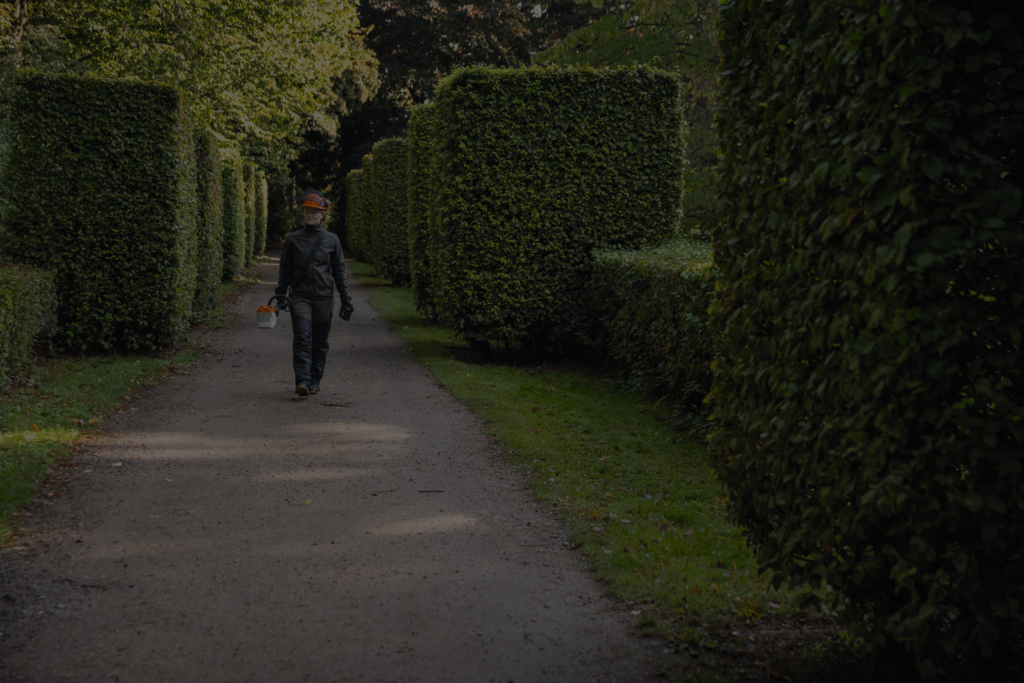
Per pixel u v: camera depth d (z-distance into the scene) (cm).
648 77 1105
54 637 319
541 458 611
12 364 770
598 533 449
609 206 1106
